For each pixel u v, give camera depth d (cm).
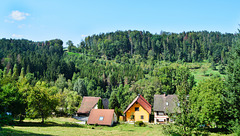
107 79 13812
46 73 12344
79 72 14475
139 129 4106
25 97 3894
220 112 3127
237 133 2459
